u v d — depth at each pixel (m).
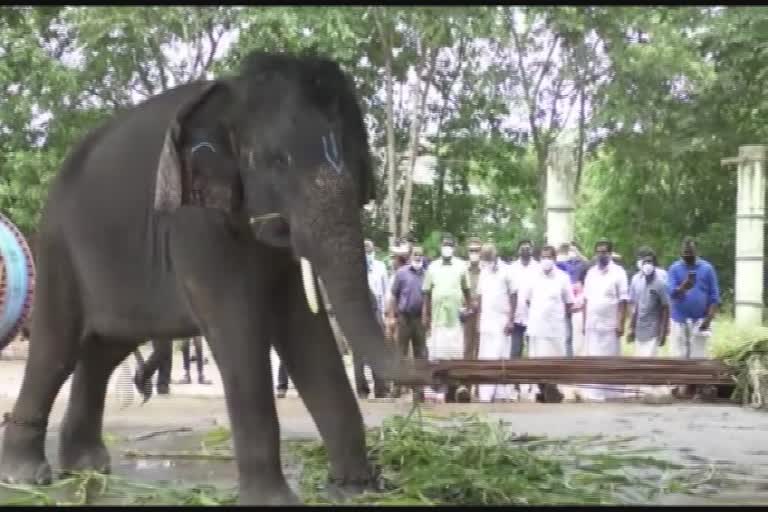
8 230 8.84
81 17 19.31
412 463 5.19
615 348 10.73
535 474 5.05
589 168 29.05
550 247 10.69
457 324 10.57
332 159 3.93
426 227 26.58
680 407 9.01
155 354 6.59
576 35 22.50
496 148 25.45
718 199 25.69
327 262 3.75
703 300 10.64
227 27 20.73
